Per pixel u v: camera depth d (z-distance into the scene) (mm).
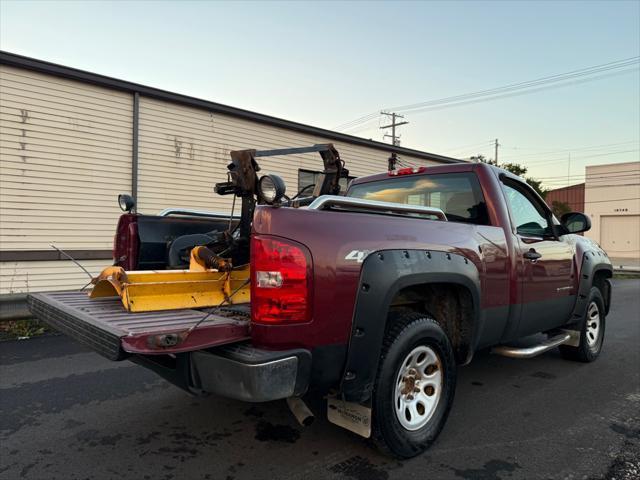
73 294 3590
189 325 2400
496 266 3730
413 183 4488
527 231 4422
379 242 2811
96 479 2795
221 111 10578
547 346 4602
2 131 8031
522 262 4059
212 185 10625
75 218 8820
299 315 2447
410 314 3123
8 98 8062
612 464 3059
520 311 4055
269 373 2293
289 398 2771
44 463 2986
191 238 3920
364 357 2689
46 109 8453
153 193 9805
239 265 3334
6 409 3896
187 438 3361
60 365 5168
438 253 3148
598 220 37125
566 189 43281
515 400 4270
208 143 10547
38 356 5520
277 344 2414
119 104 9289
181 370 2578
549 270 4488
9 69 8055
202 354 2439
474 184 4051
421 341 3082
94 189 9023
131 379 4703
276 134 11750
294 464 2998
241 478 2824
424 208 3311
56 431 3473
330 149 3842
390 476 2869
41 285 8484
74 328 2688
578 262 5078
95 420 3682
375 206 2965
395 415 2934
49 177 8523
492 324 3740
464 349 3547
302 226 2512
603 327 5883
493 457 3141
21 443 3271
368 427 2814
